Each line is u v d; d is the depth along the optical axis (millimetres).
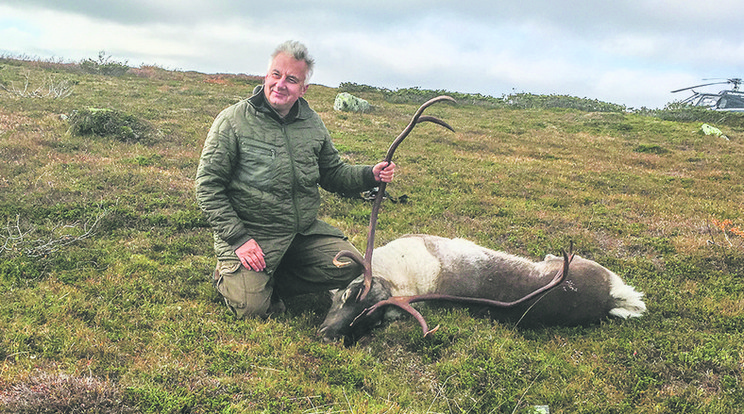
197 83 24688
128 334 3883
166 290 4707
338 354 3908
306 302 4820
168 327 4047
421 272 4730
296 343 3984
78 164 8633
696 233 7816
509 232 7379
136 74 25781
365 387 3658
